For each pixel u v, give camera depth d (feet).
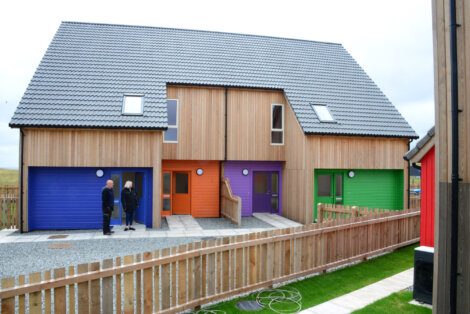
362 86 62.28
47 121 43.24
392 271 27.25
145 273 17.94
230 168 56.85
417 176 92.99
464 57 13.55
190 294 19.92
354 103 57.52
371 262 29.81
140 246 35.68
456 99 13.58
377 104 58.90
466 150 13.46
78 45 56.13
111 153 44.80
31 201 44.24
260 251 23.22
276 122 57.47
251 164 57.52
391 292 22.43
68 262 29.91
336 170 53.47
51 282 14.94
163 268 18.70
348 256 29.19
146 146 45.57
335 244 28.07
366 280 25.04
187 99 53.47
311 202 49.55
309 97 55.67
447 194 13.94
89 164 44.32
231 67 58.34
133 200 43.98
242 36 67.46
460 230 13.56
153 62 55.93
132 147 45.27
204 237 40.04
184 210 55.93
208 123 53.93
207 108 53.98
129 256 17.40
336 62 67.00
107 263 16.61
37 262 29.96
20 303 14.23
